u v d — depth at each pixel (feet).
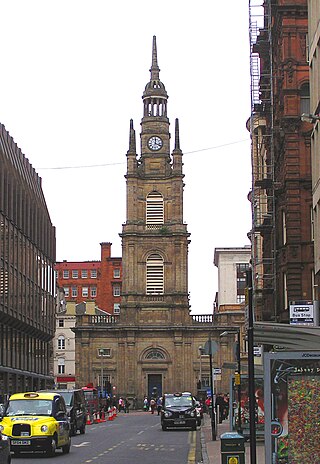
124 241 386.11
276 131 191.52
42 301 338.13
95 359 380.17
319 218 144.36
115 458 113.70
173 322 379.96
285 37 179.52
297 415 71.77
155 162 389.60
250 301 66.74
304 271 174.19
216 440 148.05
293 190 175.73
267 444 71.67
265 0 222.69
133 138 390.21
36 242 325.01
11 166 281.13
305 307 146.51
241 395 140.15
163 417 198.49
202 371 377.71
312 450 71.36
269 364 72.28
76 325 382.63
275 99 198.18
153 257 385.29
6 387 273.13
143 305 381.81
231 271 498.69
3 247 264.31
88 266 647.56
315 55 140.67
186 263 384.27
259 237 264.52
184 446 140.87
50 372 370.12
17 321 284.61
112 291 625.82
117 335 381.40
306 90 178.40
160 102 396.57
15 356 289.53
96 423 249.75
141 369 378.32
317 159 145.07
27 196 308.40
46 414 118.83
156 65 403.34
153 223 386.32
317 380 71.87
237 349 129.70
